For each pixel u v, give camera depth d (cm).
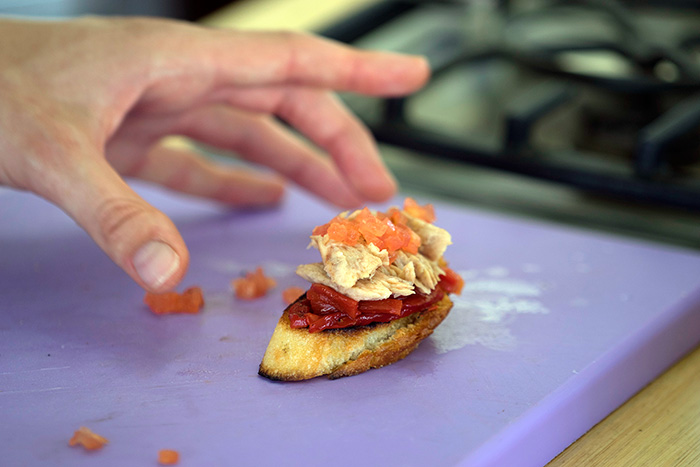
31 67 38
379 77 45
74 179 35
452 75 61
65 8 79
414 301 36
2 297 40
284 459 31
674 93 56
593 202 54
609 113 58
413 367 36
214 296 41
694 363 39
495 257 44
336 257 35
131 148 47
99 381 35
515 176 54
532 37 66
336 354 35
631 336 37
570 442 34
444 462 31
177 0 85
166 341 37
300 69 44
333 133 47
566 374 35
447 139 56
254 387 35
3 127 37
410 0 70
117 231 34
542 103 54
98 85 39
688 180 51
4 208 49
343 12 73
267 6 83
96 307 40
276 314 39
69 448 32
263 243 46
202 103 45
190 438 32
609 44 59
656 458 33
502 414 33
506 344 37
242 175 50
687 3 66
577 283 42
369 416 33
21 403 34
